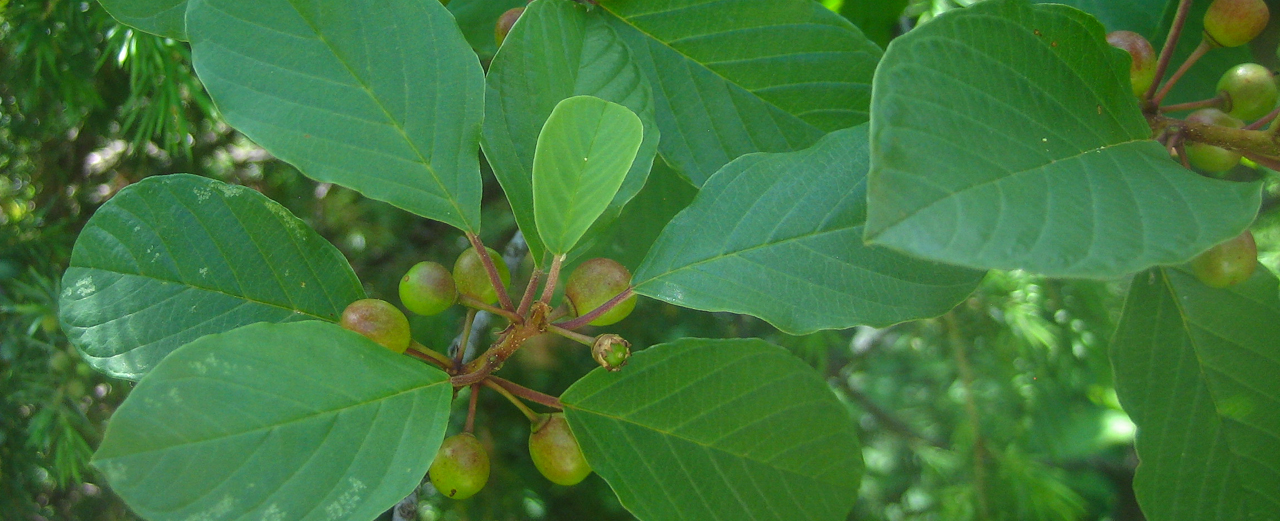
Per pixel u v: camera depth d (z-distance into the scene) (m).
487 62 0.34
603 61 0.25
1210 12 0.26
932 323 0.40
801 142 0.27
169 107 0.34
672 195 0.31
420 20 0.24
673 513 0.24
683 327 0.42
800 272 0.24
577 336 0.24
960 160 0.20
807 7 0.27
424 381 0.23
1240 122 0.26
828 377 0.45
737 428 0.25
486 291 0.24
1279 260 0.36
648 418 0.24
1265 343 0.26
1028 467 0.39
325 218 0.45
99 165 0.42
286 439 0.22
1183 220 0.20
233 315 0.24
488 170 0.43
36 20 0.34
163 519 0.21
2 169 0.40
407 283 0.24
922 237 0.19
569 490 0.39
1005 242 0.20
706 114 0.27
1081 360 0.40
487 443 0.39
